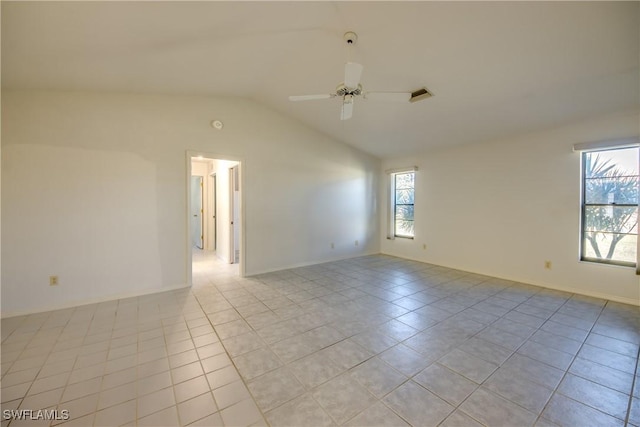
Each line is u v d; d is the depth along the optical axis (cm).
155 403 167
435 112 378
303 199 507
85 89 312
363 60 293
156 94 360
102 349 226
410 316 291
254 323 275
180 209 379
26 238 293
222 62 296
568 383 184
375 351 224
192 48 257
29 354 218
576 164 355
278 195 475
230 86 370
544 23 211
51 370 198
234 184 534
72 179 314
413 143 503
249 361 211
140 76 300
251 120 439
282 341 240
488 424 151
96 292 328
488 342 237
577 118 342
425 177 542
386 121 433
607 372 196
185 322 277
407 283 406
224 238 573
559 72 262
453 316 290
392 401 168
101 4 175
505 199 425
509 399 170
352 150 579
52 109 303
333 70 321
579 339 241
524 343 235
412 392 176
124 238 343
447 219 506
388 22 233
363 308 312
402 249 591
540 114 343
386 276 444
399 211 609
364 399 170
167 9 192
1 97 281
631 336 246
